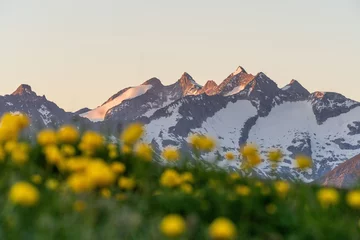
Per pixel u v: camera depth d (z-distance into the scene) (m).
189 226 15.65
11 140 20.14
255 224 16.92
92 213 15.02
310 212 17.30
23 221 14.24
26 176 18.69
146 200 17.47
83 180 14.82
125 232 14.61
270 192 19.14
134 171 21.12
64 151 20.12
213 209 17.27
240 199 17.66
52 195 16.05
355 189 22.27
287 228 16.69
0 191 16.88
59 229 13.59
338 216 18.25
